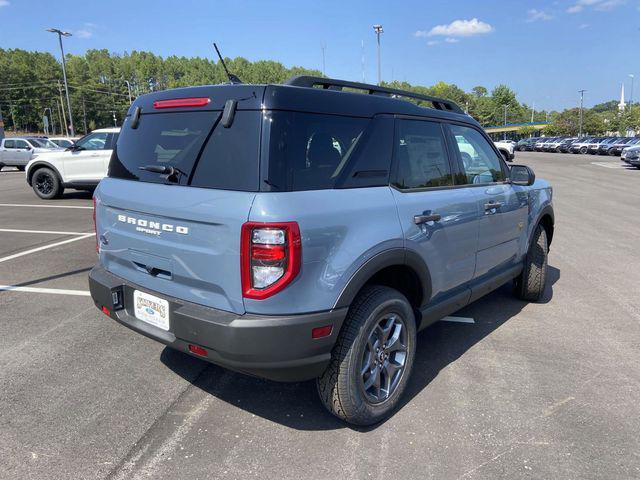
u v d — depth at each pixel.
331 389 2.78
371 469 2.58
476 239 3.80
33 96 122.19
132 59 153.62
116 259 3.21
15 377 3.50
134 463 2.62
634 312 4.96
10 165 26.70
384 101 3.14
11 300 5.08
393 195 3.01
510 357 3.92
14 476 2.50
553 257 7.25
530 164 30.78
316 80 3.03
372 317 2.80
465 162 3.83
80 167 12.86
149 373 3.59
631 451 2.74
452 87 131.00
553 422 3.02
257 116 2.51
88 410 3.10
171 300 2.78
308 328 2.50
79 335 4.22
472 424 3.00
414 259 3.07
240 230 2.41
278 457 2.68
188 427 2.95
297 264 2.42
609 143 44.62
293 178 2.50
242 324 2.44
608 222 10.23
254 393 3.35
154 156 2.95
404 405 3.21
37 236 8.29
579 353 4.00
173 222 2.72
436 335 4.36
